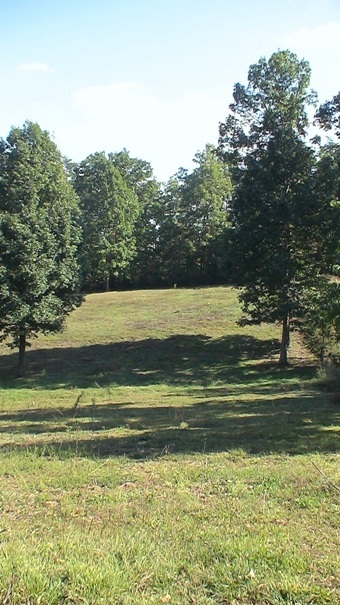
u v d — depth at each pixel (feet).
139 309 141.59
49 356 103.24
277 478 22.07
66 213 91.25
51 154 92.53
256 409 48.21
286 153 82.64
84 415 48.34
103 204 198.29
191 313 130.11
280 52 85.56
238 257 86.02
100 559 13.65
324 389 64.13
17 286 84.79
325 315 37.29
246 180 85.71
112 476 23.26
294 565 13.37
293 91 86.38
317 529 16.10
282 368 86.94
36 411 55.26
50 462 26.61
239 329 112.37
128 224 203.62
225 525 16.65
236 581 12.59
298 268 83.61
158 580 12.75
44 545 14.69
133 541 15.06
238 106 87.04
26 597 11.84
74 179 211.61
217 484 21.75
